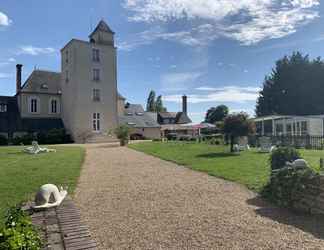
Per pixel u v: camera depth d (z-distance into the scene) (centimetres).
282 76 4647
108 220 519
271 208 582
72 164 1285
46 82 4244
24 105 3944
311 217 526
